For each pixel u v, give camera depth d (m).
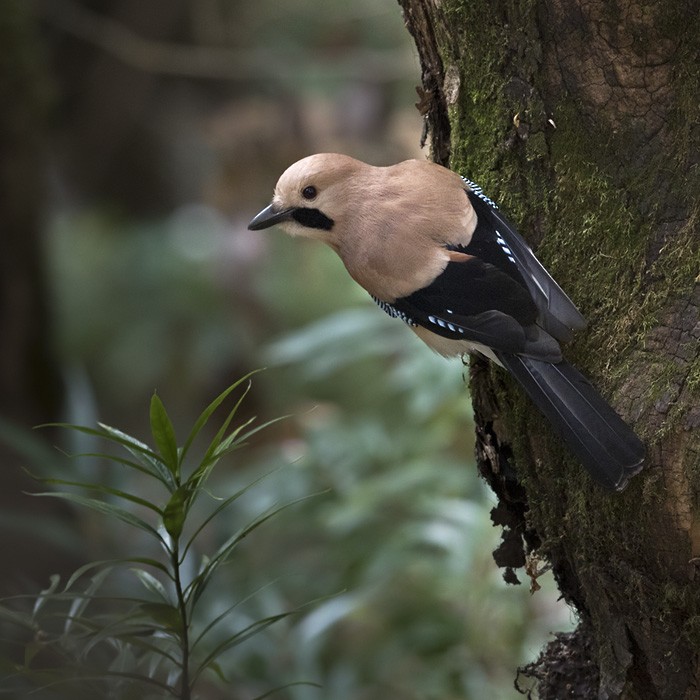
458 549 10.22
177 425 17.91
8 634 7.17
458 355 7.50
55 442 14.27
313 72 16.38
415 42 7.48
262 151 16.22
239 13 17.98
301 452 12.46
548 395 6.32
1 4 13.74
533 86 6.76
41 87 14.20
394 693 11.14
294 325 16.78
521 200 6.92
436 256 6.90
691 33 6.43
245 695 10.32
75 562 11.88
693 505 6.06
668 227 6.51
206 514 12.86
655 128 6.58
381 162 15.89
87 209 19.83
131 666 6.61
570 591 7.18
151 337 18.38
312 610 11.26
